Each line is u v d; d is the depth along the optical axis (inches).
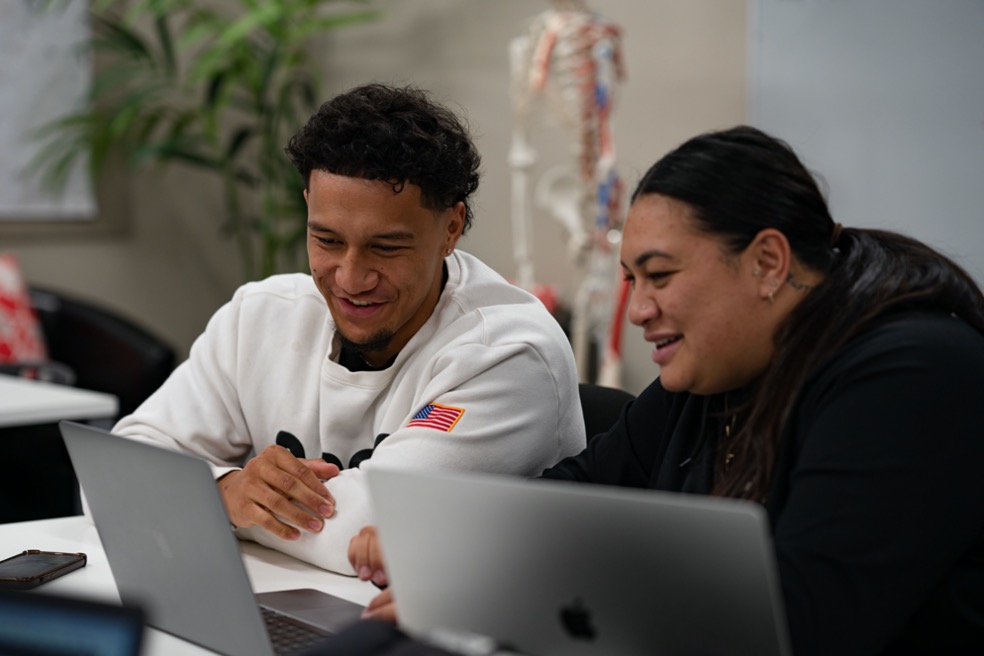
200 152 195.5
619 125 161.9
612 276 144.1
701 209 45.8
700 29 152.4
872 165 134.0
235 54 179.2
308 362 71.9
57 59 178.9
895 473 41.8
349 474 63.1
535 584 38.8
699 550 34.8
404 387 67.9
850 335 45.9
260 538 64.0
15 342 154.7
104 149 174.4
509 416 65.2
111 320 154.9
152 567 48.5
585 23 143.3
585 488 36.2
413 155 60.4
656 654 37.4
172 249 195.2
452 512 39.2
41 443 123.9
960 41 126.3
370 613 49.3
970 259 126.5
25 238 178.1
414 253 62.4
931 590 44.6
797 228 46.7
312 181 61.9
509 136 175.8
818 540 41.4
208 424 73.2
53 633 29.7
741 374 48.3
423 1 185.5
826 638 40.6
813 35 137.3
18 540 65.8
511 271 177.0
